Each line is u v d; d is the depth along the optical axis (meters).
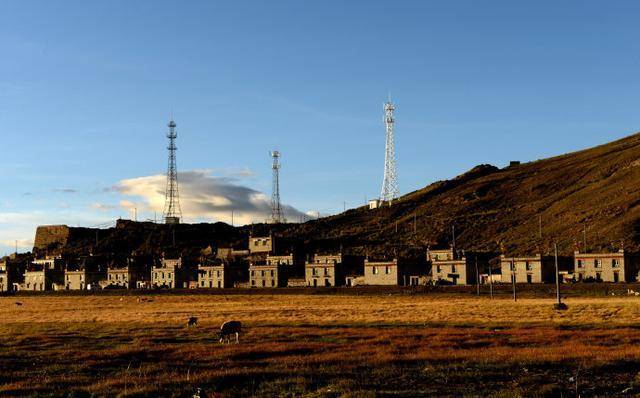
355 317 103.81
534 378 44.38
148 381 45.03
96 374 50.12
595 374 45.84
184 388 42.41
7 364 55.22
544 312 103.38
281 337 74.19
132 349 62.81
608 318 90.94
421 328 82.94
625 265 168.62
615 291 148.12
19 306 175.25
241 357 57.50
